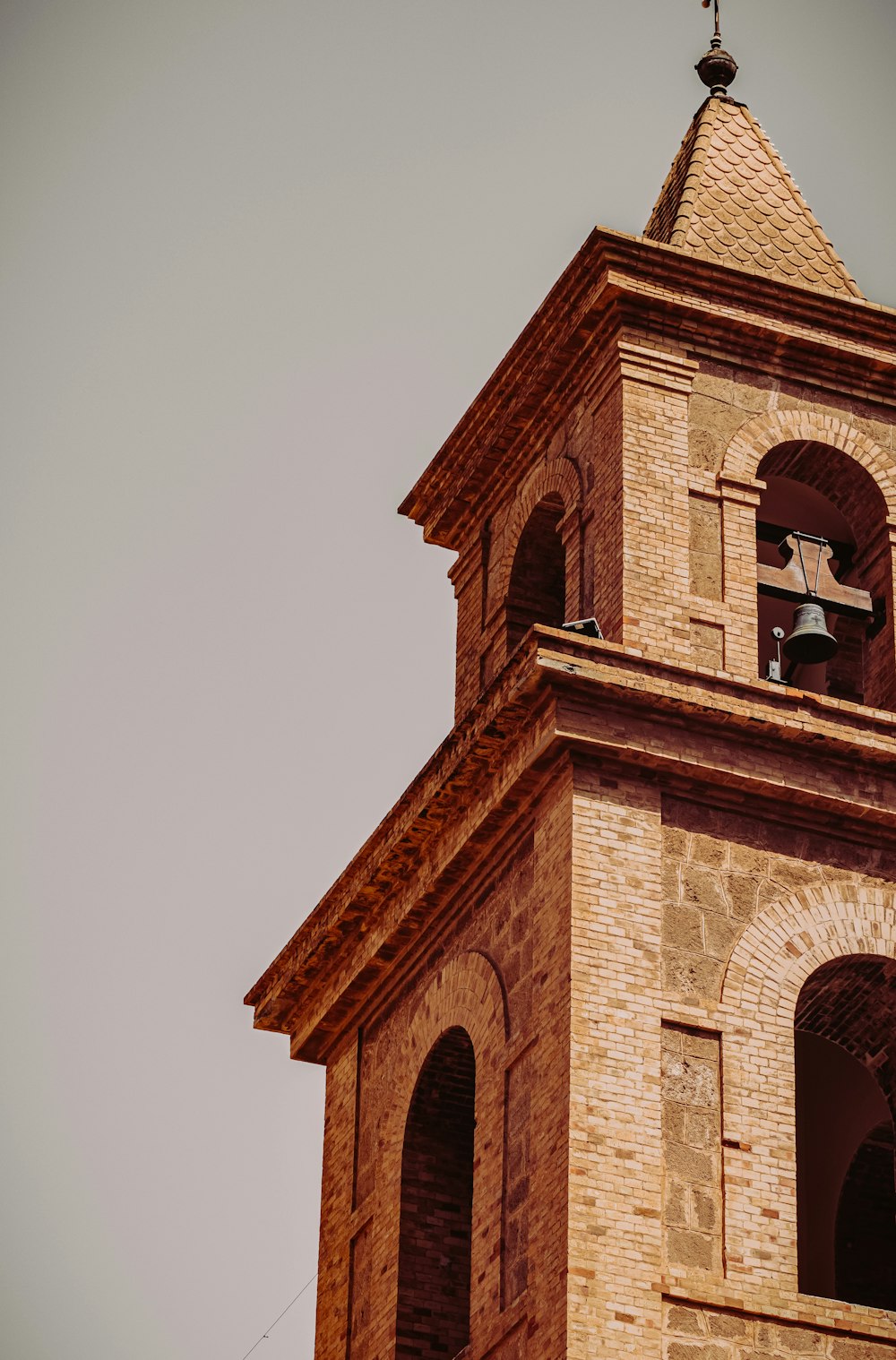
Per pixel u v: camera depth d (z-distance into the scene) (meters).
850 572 41.12
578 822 36.25
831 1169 40.03
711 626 38.47
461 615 43.97
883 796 37.56
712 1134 35.03
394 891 40.81
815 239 43.00
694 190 42.94
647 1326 33.53
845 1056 40.47
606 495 39.47
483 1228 36.22
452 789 38.62
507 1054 36.75
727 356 40.72
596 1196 34.09
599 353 40.75
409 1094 39.88
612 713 36.81
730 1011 35.88
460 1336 38.62
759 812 37.31
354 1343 39.62
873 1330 34.41
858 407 41.16
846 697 40.88
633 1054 35.09
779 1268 34.47
